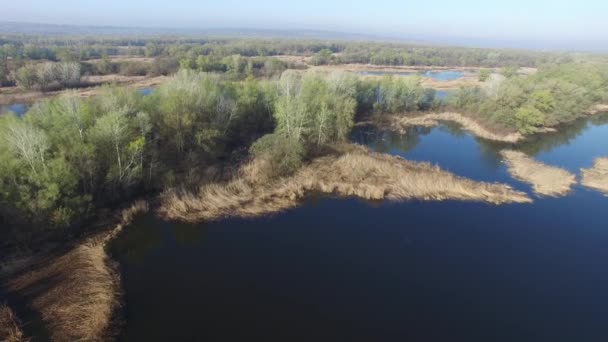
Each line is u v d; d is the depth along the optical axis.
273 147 57.38
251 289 34.19
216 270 36.72
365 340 28.98
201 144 56.50
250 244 41.12
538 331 30.31
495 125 85.44
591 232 44.19
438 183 53.56
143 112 53.00
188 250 39.88
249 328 29.73
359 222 45.81
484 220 46.47
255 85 80.12
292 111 65.50
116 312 30.52
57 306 30.11
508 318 31.55
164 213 45.62
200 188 50.12
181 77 70.06
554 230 44.47
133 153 46.56
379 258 39.12
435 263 38.53
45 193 37.09
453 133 86.81
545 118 89.12
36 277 33.25
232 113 65.81
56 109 47.97
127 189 46.84
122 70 139.50
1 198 36.38
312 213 47.59
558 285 35.66
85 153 42.25
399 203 50.22
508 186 55.22
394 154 70.88
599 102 118.12
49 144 40.84
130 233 41.94
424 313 31.86
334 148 68.12
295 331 29.62
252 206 48.06
